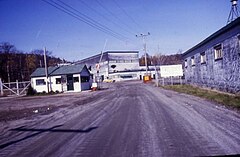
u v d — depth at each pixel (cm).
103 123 860
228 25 1546
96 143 602
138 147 546
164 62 8900
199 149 507
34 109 1495
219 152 483
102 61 8769
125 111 1123
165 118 878
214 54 1989
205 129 674
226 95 1497
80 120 959
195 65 2734
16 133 797
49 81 3462
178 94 1911
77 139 656
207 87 2248
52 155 532
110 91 2867
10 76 7006
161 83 4016
